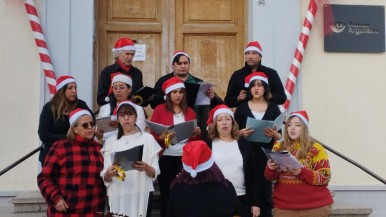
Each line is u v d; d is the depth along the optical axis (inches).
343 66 255.6
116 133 175.9
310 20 248.4
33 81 240.7
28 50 241.6
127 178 164.7
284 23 254.4
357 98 255.1
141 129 183.5
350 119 254.1
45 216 201.2
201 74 266.8
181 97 189.5
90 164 156.2
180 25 267.0
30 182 237.1
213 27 267.7
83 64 243.9
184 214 133.2
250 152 173.0
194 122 177.5
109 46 262.7
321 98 253.4
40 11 243.1
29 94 240.1
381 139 254.8
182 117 189.8
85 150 157.8
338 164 251.8
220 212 132.7
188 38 267.4
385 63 257.1
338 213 207.6
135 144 167.2
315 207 163.6
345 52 256.2
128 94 194.1
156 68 265.1
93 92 251.9
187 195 133.6
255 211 168.9
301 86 252.2
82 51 244.2
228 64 267.7
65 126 180.2
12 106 239.0
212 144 174.2
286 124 170.6
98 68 260.1
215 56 267.6
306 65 253.8
